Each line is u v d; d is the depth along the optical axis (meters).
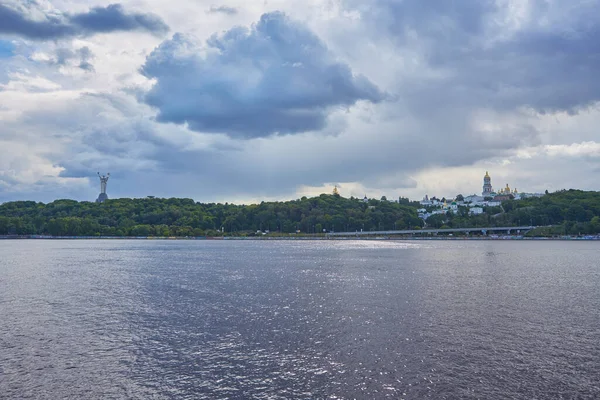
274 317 55.72
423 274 100.31
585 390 34.31
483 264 126.50
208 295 71.69
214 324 52.38
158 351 42.91
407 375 36.84
